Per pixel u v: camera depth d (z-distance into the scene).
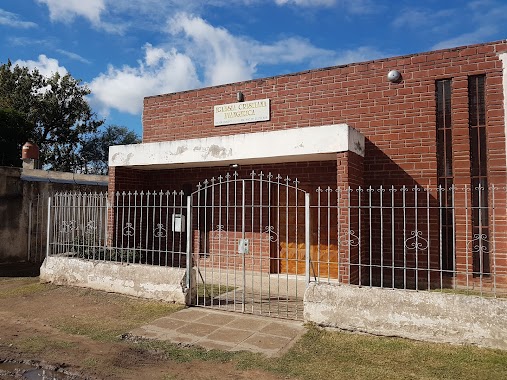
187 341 5.41
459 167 8.15
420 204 8.37
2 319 6.57
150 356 5.00
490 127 7.94
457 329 5.08
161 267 7.47
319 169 9.28
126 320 6.37
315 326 5.84
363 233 8.48
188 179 10.91
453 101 8.24
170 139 11.34
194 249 10.83
